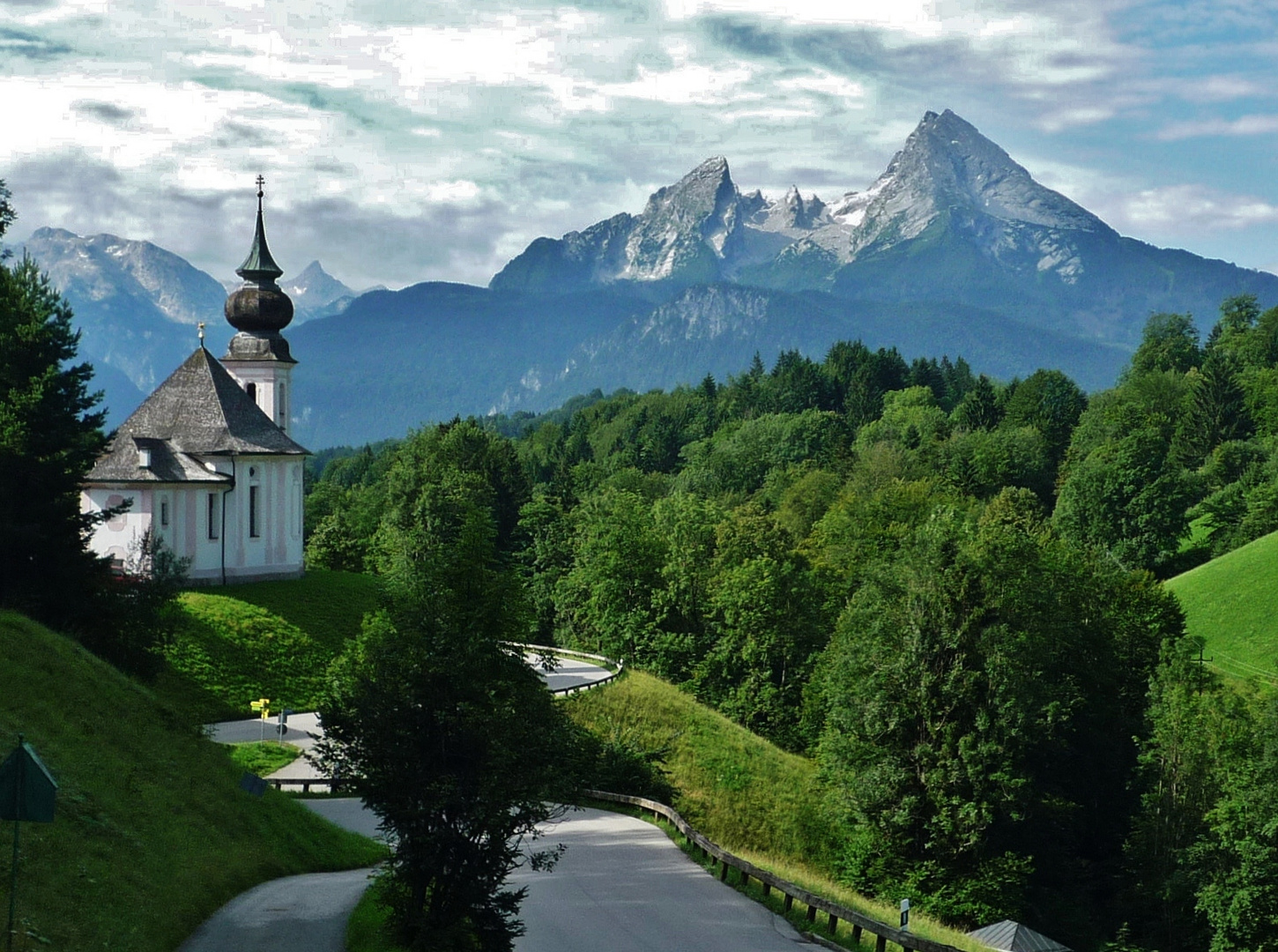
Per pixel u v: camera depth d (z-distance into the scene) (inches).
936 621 2263.8
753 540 3949.3
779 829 2488.9
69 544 2090.3
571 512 5408.5
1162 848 2324.1
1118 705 2711.6
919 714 2215.8
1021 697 2174.0
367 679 1025.5
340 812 1971.0
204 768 1547.7
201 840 1310.3
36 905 948.6
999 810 2180.1
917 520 4475.9
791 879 1612.9
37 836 1073.5
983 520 4121.6
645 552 3988.7
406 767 1000.9
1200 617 4188.0
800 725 3213.6
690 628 3860.7
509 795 1002.7
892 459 6181.1
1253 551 4480.8
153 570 2425.0
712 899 1422.2
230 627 3051.2
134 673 2155.5
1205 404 6569.9
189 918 1100.5
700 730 2918.3
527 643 1147.3
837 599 3895.2
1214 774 2317.9
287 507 3661.4
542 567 5196.9
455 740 1011.9
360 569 5113.2
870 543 4288.9
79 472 2148.1
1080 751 2600.9
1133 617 2910.9
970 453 6476.4
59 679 1514.5
